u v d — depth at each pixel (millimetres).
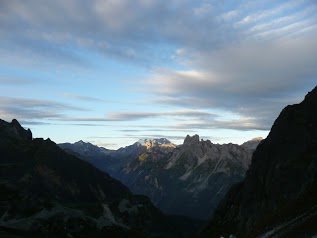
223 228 129625
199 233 149250
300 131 116375
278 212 92375
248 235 101875
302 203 81875
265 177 118812
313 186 87688
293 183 101812
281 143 121188
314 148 107000
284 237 67312
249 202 122375
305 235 59500
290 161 108375
